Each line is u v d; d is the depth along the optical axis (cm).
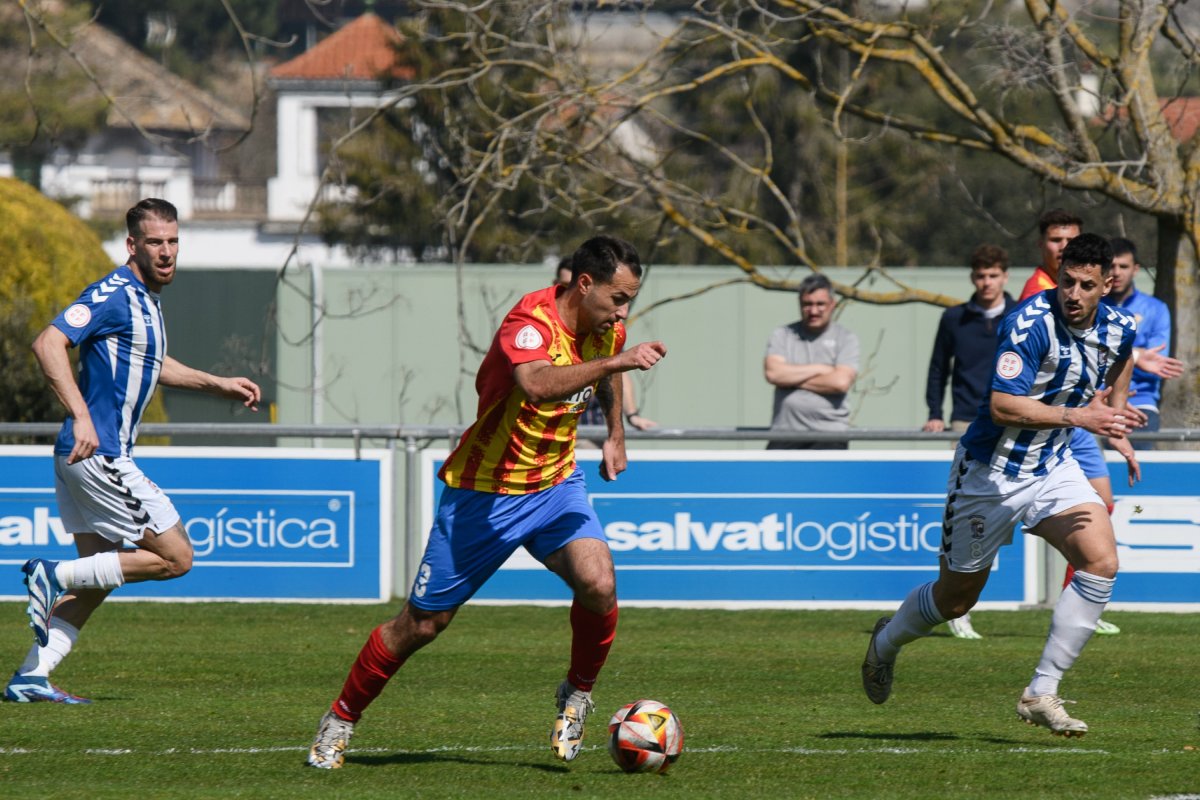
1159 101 5241
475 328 6831
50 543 3819
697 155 10106
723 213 5806
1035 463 2261
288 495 3884
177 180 16612
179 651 3219
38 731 2305
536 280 6856
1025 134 4834
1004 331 2239
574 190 5112
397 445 3922
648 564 3853
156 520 2461
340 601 3894
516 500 1958
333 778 1969
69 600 2562
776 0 4884
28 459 3809
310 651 3222
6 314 5400
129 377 2428
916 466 3822
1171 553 3797
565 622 3678
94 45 12988
